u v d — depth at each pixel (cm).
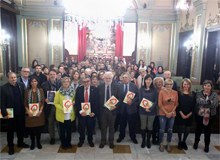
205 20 830
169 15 1155
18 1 1091
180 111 465
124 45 1311
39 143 463
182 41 1086
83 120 468
